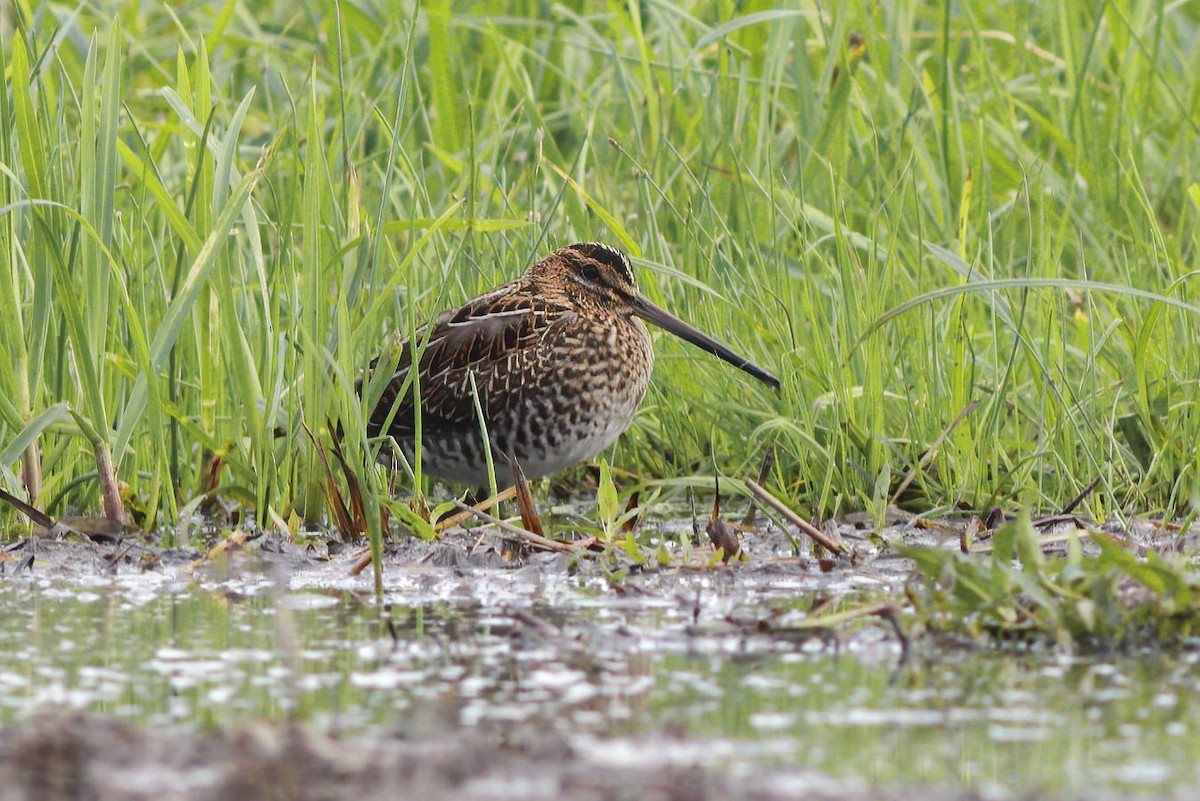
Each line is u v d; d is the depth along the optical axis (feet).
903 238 45.57
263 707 20.97
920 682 22.29
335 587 29.58
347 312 33.58
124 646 24.52
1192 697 21.43
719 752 19.06
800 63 52.37
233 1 52.11
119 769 18.16
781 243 44.16
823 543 32.14
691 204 44.96
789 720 20.42
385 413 38.58
